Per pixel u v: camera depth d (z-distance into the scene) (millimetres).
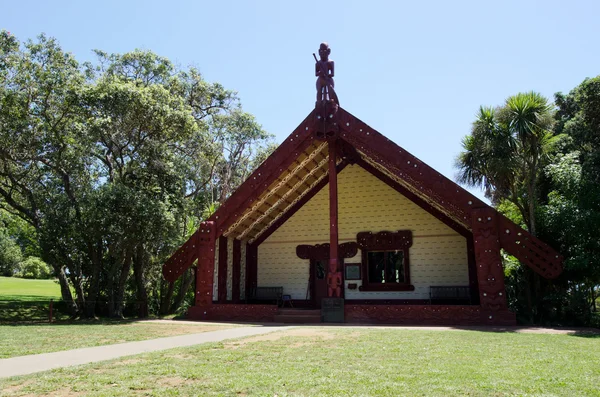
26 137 18141
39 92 19047
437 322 15148
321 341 9766
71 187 20922
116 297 21344
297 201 23125
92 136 18562
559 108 27125
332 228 17141
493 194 20547
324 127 17188
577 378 5871
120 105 18359
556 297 15180
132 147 21828
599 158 15562
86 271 21828
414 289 20469
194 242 18406
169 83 24500
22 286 43062
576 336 11203
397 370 6316
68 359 7309
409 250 20891
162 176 20516
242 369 6371
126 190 17953
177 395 4910
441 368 6488
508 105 16766
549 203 16766
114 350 8398
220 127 30953
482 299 14703
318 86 17641
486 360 7262
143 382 5516
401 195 21500
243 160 34875
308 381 5555
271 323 15953
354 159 21547
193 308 17797
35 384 5375
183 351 8094
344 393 4984
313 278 22125
